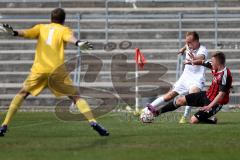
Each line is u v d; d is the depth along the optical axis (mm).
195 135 32781
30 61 68875
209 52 68375
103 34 71562
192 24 72938
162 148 27562
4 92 64812
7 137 32250
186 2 78625
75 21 72750
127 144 28922
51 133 34375
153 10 77688
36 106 61031
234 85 63250
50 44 32094
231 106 59844
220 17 72625
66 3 79438
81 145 28578
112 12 77875
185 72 42531
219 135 32844
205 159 24672
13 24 73750
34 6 79188
